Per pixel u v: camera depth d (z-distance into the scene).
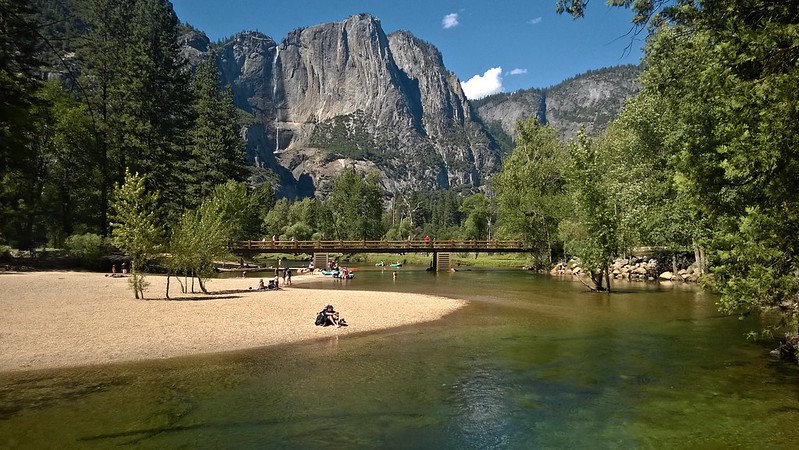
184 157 59.31
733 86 10.25
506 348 17.16
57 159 49.03
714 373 13.68
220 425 9.99
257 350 16.78
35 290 29.55
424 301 30.62
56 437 9.29
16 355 15.16
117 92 51.12
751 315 22.81
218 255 34.03
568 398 11.80
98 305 25.05
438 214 195.38
